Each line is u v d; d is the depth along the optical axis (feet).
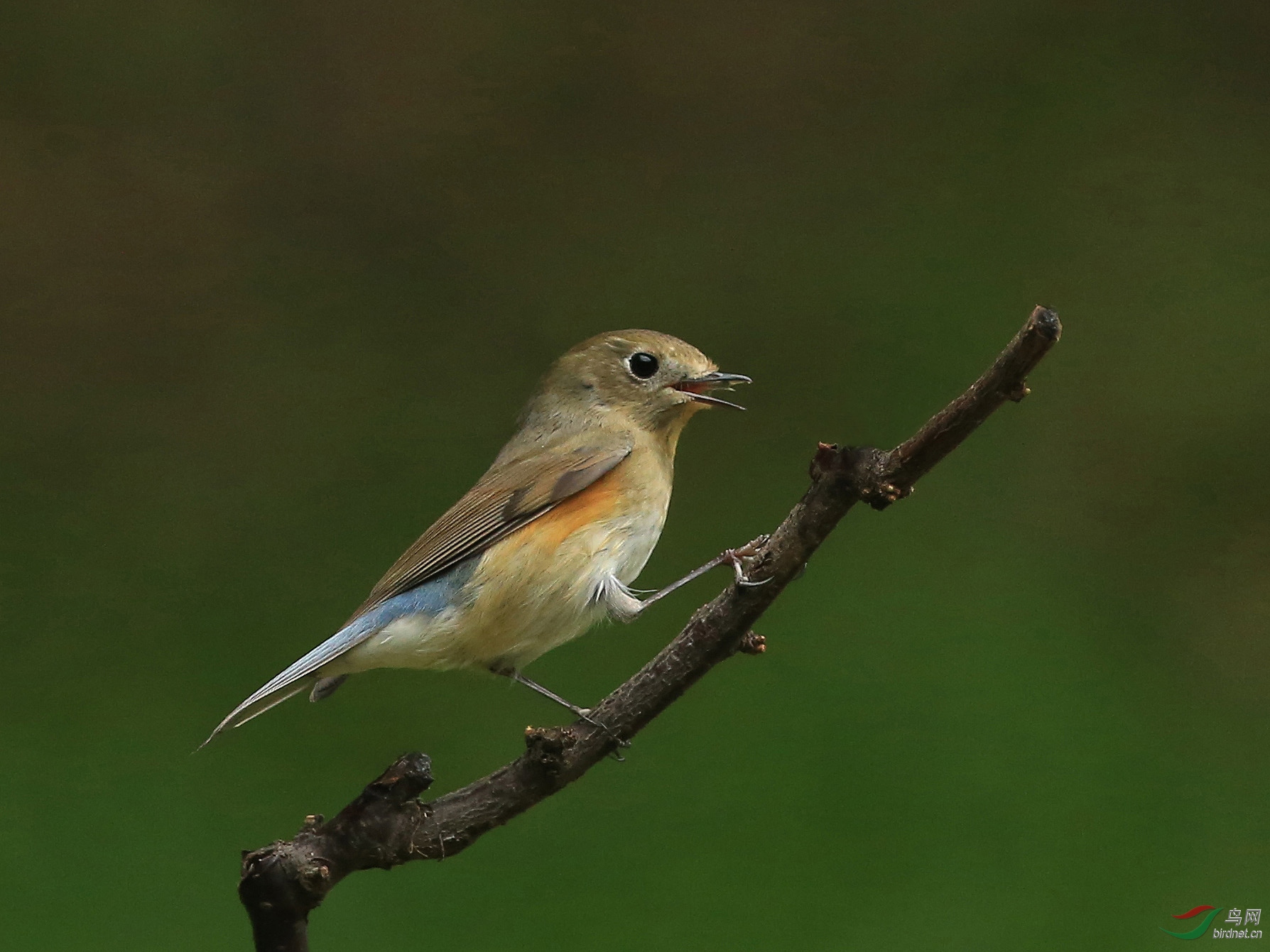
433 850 17.67
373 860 17.26
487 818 17.95
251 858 16.89
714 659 18.56
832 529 17.78
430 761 17.63
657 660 18.67
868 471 17.42
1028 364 16.16
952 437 16.90
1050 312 15.90
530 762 18.24
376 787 17.43
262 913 16.84
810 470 17.80
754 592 18.13
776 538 18.01
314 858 16.90
